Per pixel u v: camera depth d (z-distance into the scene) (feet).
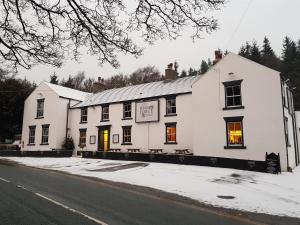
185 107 83.51
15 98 122.93
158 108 88.63
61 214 24.20
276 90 65.62
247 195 36.11
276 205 31.19
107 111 103.14
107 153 80.94
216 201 32.73
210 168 60.70
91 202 29.66
